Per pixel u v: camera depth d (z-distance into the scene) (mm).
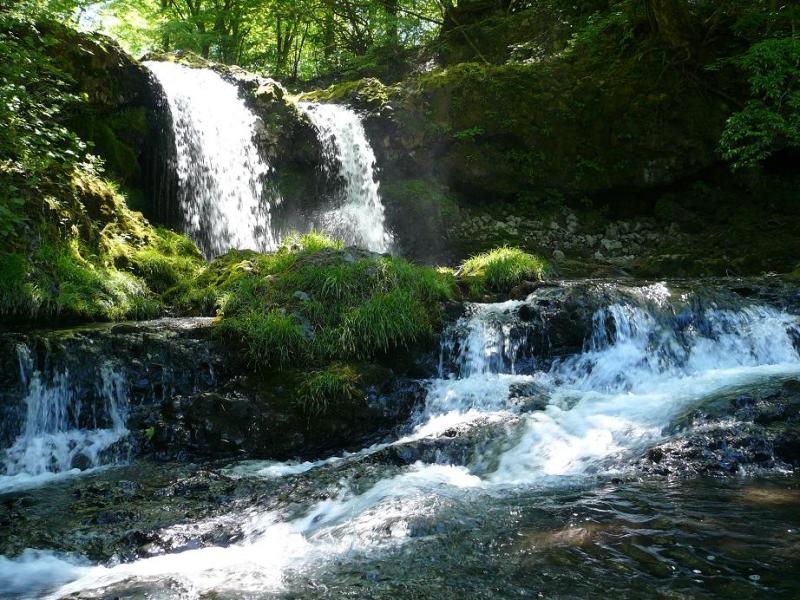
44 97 9703
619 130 15438
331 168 14789
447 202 15188
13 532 4797
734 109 14922
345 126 15203
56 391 6836
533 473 5527
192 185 12664
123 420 6973
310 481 5613
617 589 3490
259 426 6785
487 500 4914
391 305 8008
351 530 4516
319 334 7785
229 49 24094
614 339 8484
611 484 5105
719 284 9742
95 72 11180
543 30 19312
